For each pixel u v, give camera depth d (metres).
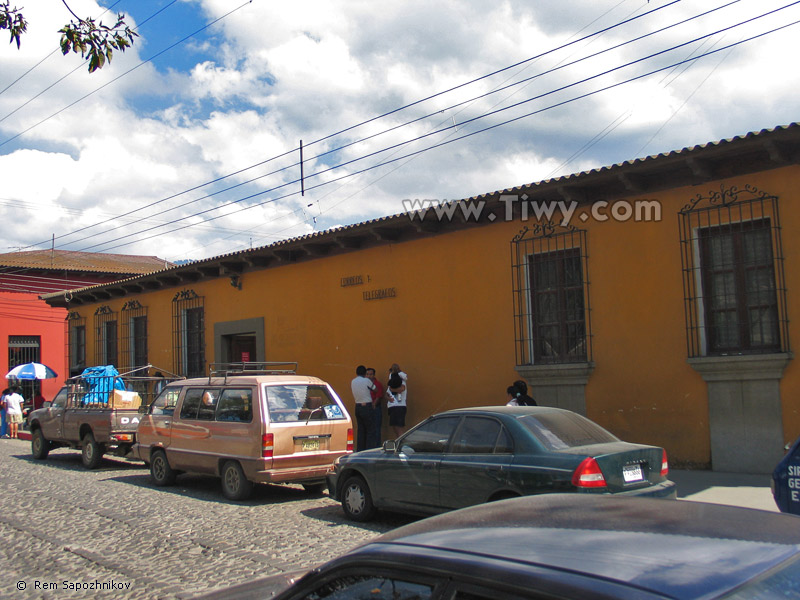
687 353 10.47
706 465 10.21
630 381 11.05
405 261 14.45
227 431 10.36
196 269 19.03
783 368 9.52
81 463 15.37
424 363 13.95
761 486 9.01
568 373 11.62
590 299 11.57
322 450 10.23
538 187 11.61
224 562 6.84
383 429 14.65
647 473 6.91
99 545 7.66
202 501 10.26
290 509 9.55
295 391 10.35
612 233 11.38
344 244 15.19
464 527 2.53
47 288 31.17
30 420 16.41
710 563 2.03
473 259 13.24
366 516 8.47
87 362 24.45
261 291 17.83
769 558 2.09
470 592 2.11
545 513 2.63
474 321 13.16
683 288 10.56
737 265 10.13
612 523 2.44
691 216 10.54
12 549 7.65
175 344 20.38
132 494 10.97
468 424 7.65
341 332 15.68
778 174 9.71
